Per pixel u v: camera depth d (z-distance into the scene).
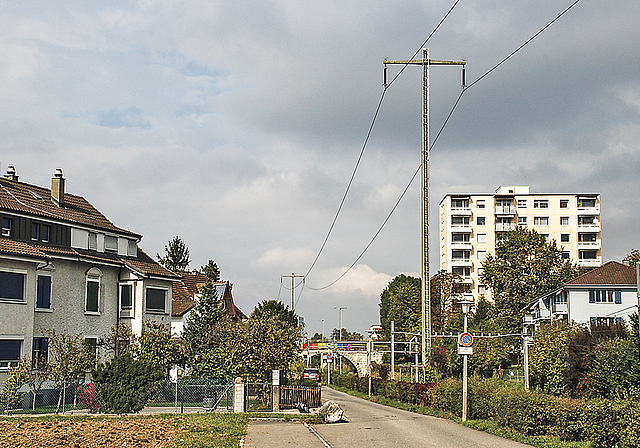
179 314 57.97
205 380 35.12
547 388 39.34
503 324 79.06
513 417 22.67
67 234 39.09
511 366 75.62
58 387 30.94
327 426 26.50
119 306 42.31
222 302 65.00
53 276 36.97
